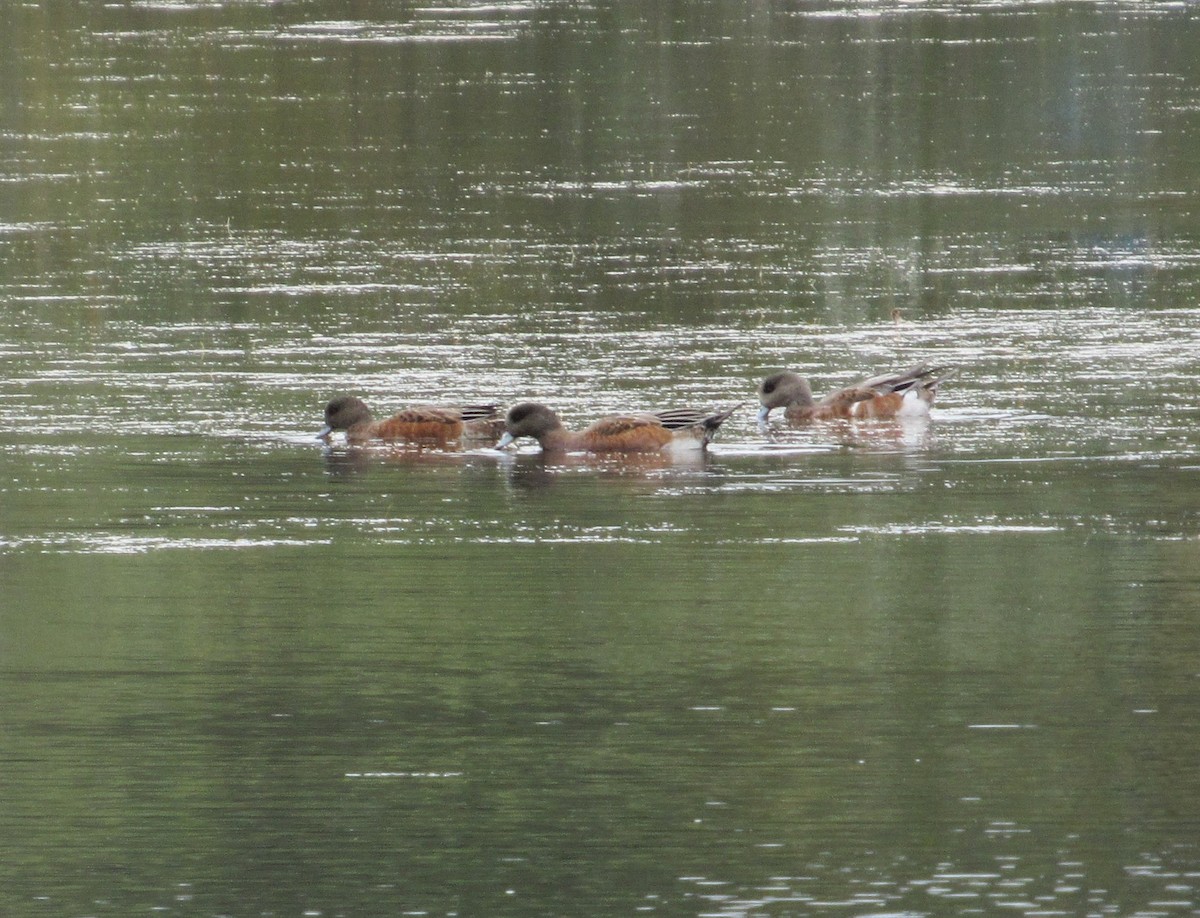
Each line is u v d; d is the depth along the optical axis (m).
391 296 57.34
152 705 24.16
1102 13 141.12
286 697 24.41
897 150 87.81
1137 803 20.98
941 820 20.61
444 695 24.42
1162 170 81.81
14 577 29.95
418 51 120.38
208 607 28.25
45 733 23.22
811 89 106.62
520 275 60.62
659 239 66.94
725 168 82.50
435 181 79.56
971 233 68.00
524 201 74.88
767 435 41.78
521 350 50.22
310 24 134.00
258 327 52.94
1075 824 20.45
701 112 98.75
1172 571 29.86
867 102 102.19
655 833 20.38
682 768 21.98
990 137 91.50
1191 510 33.97
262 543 32.19
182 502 35.16
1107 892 19.03
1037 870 19.44
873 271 61.28
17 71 111.81
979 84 108.94
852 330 52.72
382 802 21.17
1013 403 44.12
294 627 27.28
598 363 48.59
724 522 33.53
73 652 26.19
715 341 51.28
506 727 23.27
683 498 35.59
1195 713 23.53
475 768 22.05
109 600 28.66
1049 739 22.78
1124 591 28.77
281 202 74.69
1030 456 38.78
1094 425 41.62
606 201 74.75
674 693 24.39
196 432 41.31
